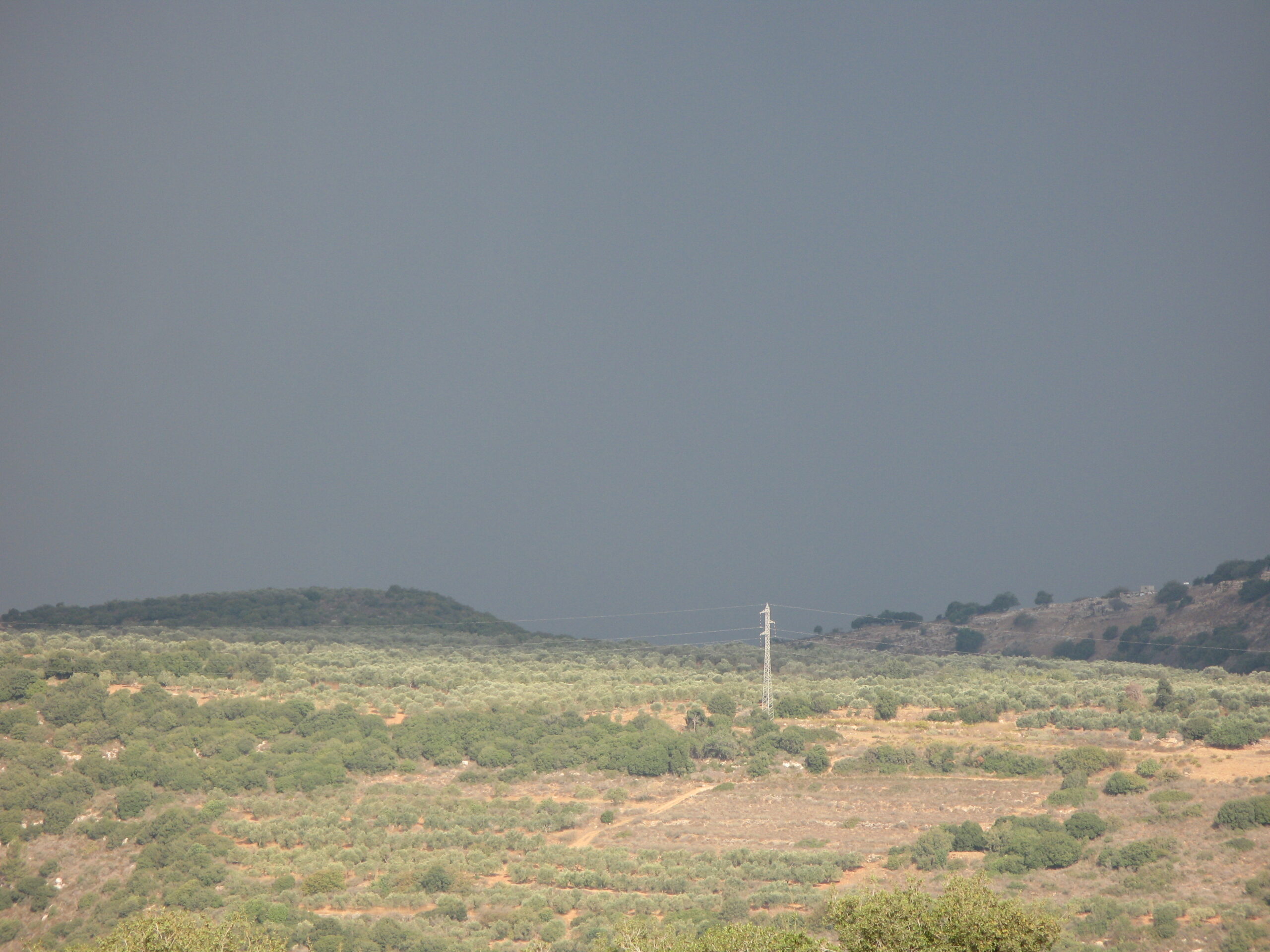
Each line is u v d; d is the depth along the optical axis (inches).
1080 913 5329.7
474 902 6087.6
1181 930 4960.6
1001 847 6259.8
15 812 6801.2
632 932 3949.3
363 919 5846.5
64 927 5949.8
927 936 2842.0
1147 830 6220.5
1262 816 5910.4
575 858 6717.5
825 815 7234.3
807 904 5738.2
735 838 6968.5
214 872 6368.1
